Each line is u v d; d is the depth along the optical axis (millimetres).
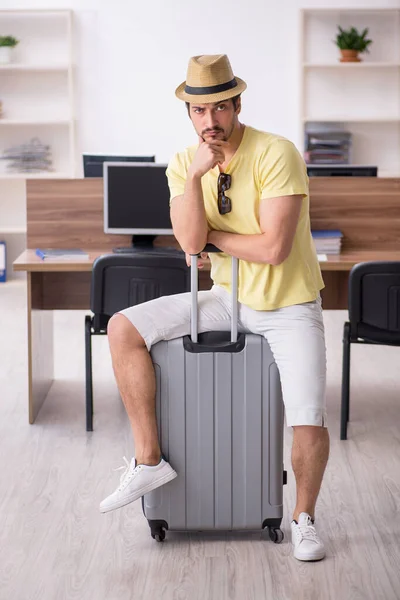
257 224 2951
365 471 3807
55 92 8680
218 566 2945
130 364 2986
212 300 3100
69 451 4055
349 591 2773
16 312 7305
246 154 2896
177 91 2928
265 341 3020
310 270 3018
